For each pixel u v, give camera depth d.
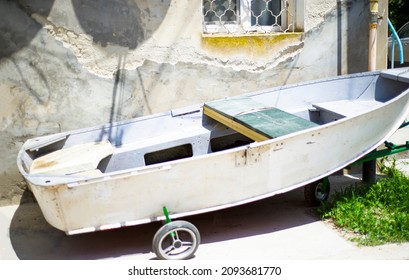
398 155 5.93
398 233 4.02
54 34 4.67
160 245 3.68
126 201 3.65
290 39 5.26
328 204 4.58
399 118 4.67
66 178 3.62
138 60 4.91
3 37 4.58
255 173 3.89
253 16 5.46
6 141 4.79
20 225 4.53
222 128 4.85
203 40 5.01
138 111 5.01
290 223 4.39
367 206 4.50
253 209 4.72
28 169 4.08
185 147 4.84
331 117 4.89
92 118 4.92
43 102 4.78
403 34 10.84
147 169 3.60
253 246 3.99
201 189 3.79
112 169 4.48
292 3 5.36
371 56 5.34
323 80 5.19
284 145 3.89
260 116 4.37
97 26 4.74
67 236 4.31
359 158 4.48
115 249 4.06
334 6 5.32
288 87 5.12
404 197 4.59
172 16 4.89
